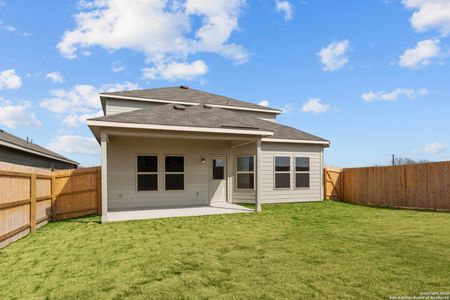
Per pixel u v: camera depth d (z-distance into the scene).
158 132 9.06
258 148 10.23
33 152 13.73
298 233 6.67
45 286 3.77
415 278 3.77
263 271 4.15
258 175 10.25
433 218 8.55
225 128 9.55
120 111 13.60
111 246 5.73
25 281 3.95
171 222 8.29
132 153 11.31
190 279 3.91
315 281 3.74
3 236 5.70
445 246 5.31
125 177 11.18
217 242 5.92
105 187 8.43
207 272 4.16
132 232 7.03
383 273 3.97
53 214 9.12
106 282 3.86
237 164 12.70
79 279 3.99
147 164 11.52
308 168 13.48
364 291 3.42
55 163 19.83
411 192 11.10
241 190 12.58
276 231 6.94
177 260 4.74
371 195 12.66
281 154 12.98
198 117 10.23
